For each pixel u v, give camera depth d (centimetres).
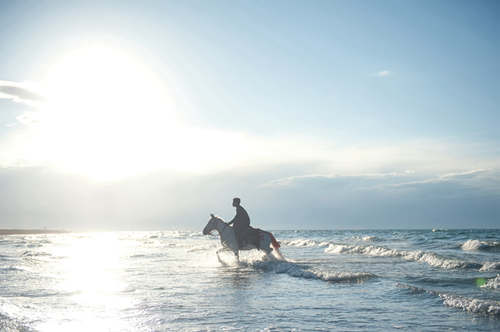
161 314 621
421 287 849
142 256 1883
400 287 831
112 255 1952
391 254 1728
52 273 1184
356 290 834
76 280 1028
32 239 4650
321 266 1293
